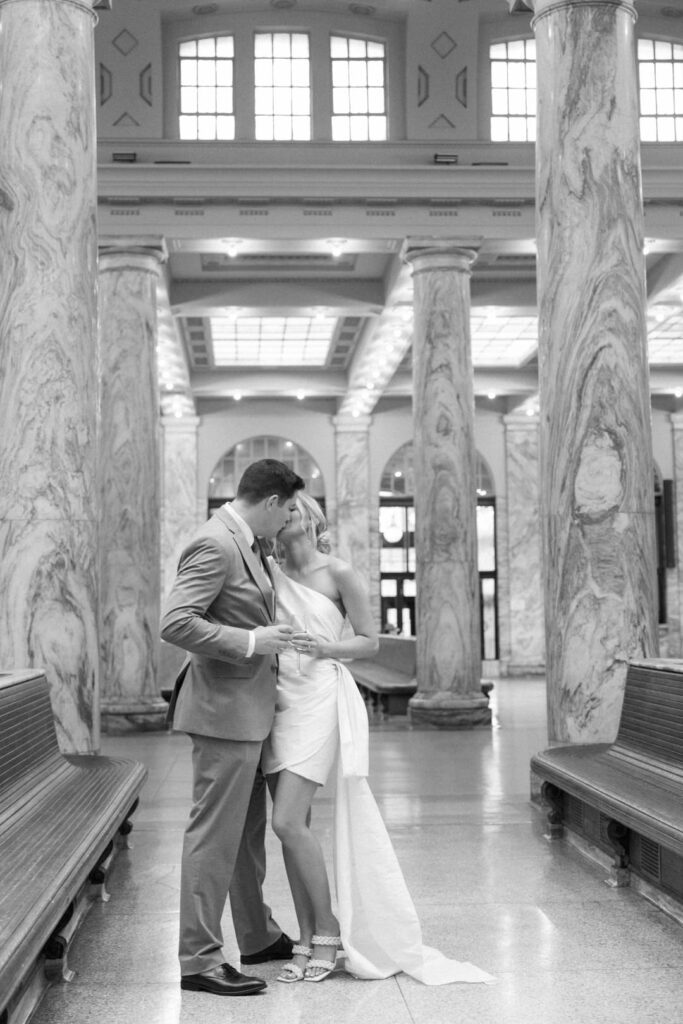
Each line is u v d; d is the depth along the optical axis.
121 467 16.94
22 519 8.27
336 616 4.98
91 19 8.94
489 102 18.50
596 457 8.64
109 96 17.81
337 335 27.38
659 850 5.94
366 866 4.81
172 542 33.19
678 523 34.19
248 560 4.73
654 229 18.20
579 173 8.88
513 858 7.11
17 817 5.50
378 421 34.31
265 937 5.02
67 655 8.23
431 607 17.59
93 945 5.27
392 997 4.50
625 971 4.79
